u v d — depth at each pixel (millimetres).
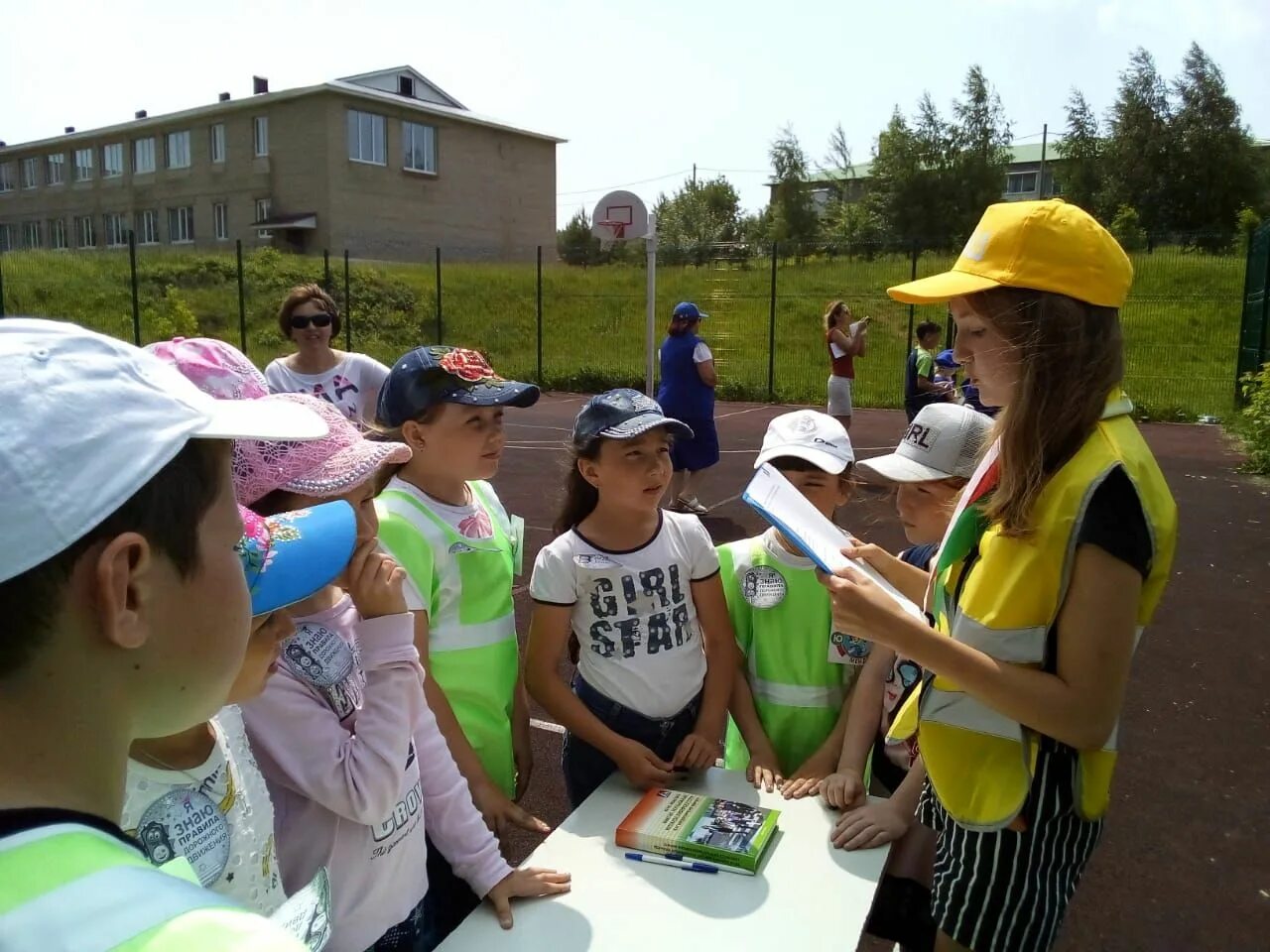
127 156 46500
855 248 25000
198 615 719
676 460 7906
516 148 48094
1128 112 46188
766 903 1676
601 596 2328
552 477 10148
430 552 2191
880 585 1695
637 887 1729
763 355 21609
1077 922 2826
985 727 1662
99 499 622
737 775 2209
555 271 29016
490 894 1685
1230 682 4645
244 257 28062
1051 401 1560
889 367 20531
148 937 543
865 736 2236
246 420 768
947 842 1766
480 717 2256
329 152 40188
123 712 692
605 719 2354
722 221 55531
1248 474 10438
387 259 42781
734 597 2574
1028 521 1551
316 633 1596
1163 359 19594
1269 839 3279
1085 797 1651
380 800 1560
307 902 1049
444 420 2289
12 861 568
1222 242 24078
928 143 48469
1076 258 1569
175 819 1143
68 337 665
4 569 593
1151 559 1528
